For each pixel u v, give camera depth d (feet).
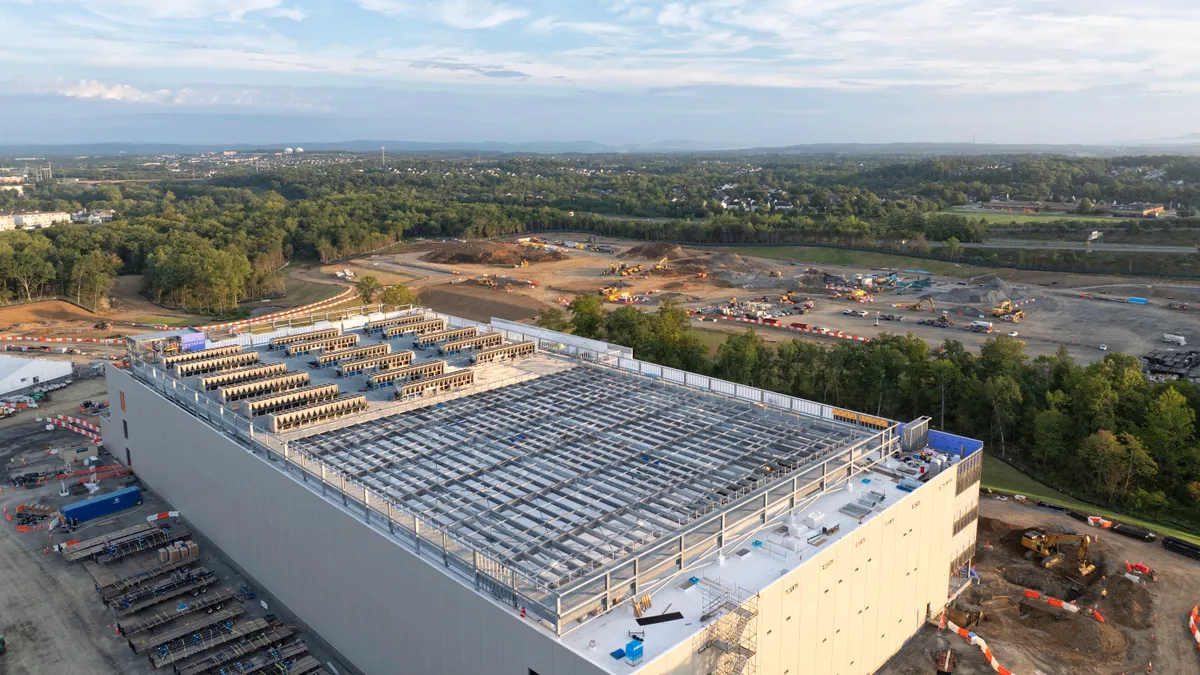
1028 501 322.55
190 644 224.12
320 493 217.97
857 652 205.57
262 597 252.42
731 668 155.22
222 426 274.16
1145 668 215.10
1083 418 359.46
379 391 321.93
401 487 221.87
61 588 259.80
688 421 283.18
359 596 205.46
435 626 179.63
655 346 504.84
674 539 177.88
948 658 216.74
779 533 197.77
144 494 334.24
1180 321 650.43
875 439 260.21
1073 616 241.14
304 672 210.59
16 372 494.18
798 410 294.25
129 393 342.44
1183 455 329.11
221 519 275.39
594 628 158.92
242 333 442.50
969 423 399.24
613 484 226.79
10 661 221.25
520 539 191.01
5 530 301.22
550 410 297.74
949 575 248.52
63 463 367.04
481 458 247.70
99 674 215.92
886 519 208.03
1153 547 282.36
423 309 514.68
